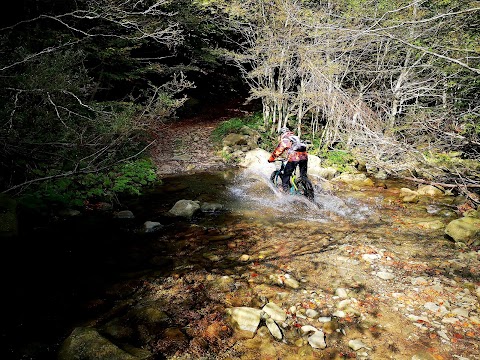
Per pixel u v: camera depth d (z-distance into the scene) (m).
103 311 3.37
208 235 5.27
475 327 3.14
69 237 5.04
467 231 4.98
